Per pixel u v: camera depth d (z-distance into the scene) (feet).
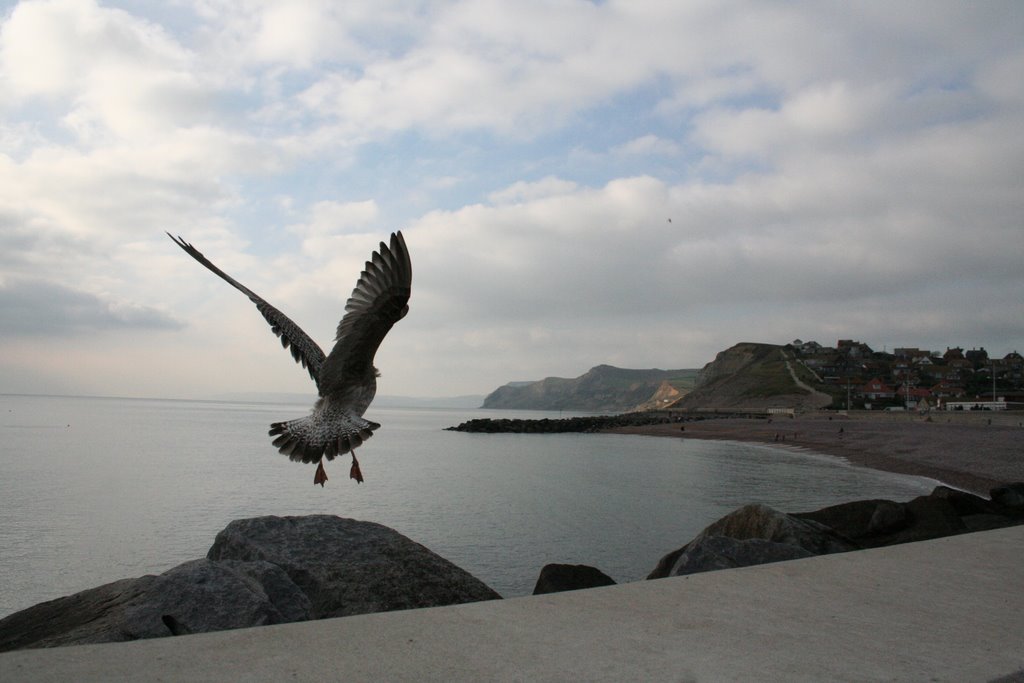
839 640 14.93
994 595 18.97
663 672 12.76
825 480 141.59
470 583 26.27
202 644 13.42
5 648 20.81
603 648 13.93
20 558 71.77
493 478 146.92
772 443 260.21
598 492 122.83
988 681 12.82
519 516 96.43
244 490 122.62
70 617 22.65
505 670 12.56
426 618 15.53
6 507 101.04
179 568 22.81
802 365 629.10
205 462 174.19
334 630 14.51
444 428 453.17
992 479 130.21
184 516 95.61
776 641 14.74
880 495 117.91
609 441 298.35
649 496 117.70
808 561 22.36
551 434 367.45
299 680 11.75
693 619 16.08
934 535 42.73
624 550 75.31
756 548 30.35
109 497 111.96
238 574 22.90
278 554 25.29
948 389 520.42
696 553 30.04
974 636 15.46
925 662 13.71
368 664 12.60
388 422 594.24
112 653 12.81
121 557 72.90
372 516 96.17
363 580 24.79
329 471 159.94
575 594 17.98
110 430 330.34
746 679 12.57
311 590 24.39
